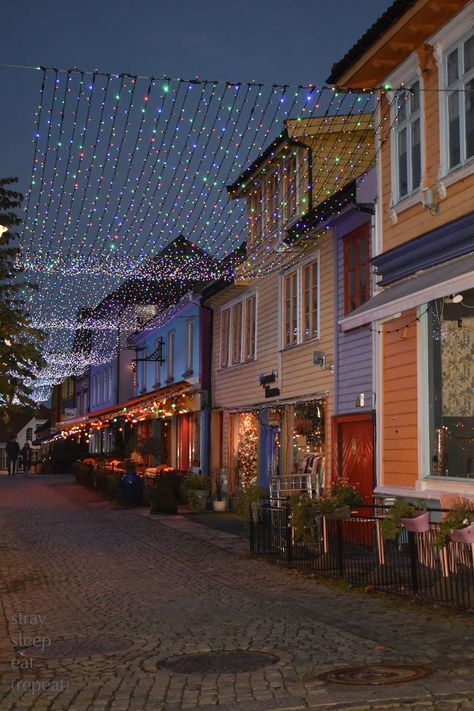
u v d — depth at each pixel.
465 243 12.41
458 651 7.50
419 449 13.68
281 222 20.70
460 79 12.70
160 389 30.36
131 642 8.65
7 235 15.87
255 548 15.73
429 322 13.77
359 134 19.58
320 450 18.22
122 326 38.25
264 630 8.94
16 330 15.65
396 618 9.27
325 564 12.84
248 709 6.13
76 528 20.84
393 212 14.59
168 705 6.35
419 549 10.49
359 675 6.86
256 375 22.66
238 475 24.06
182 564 14.59
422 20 13.00
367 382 15.98
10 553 16.48
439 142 13.23
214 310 26.70
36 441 65.31
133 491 26.84
